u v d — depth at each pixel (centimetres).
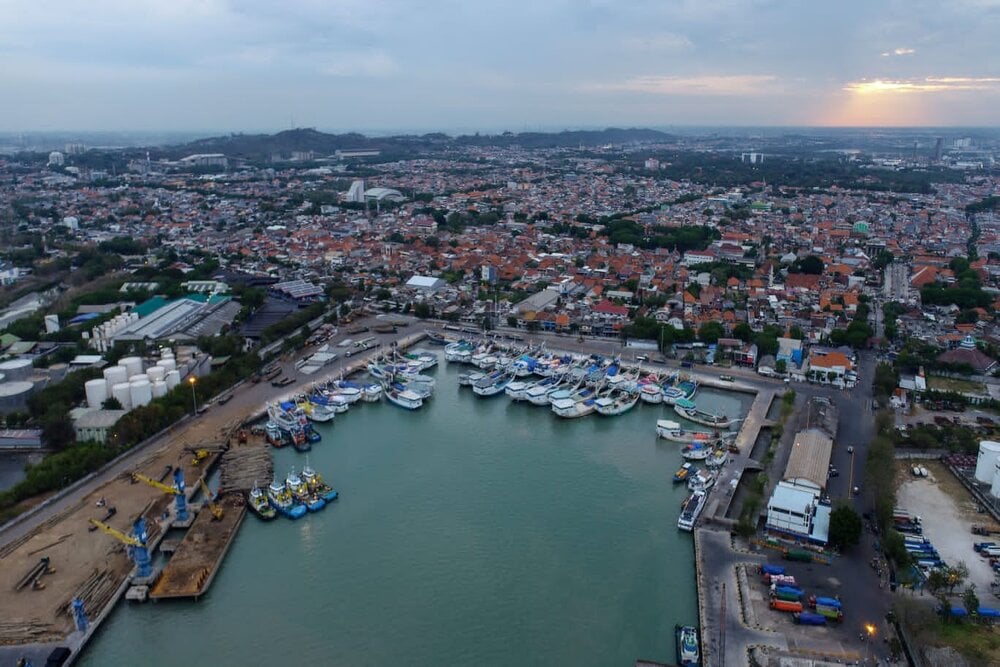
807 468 17450
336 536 16425
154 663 12575
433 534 16462
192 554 15312
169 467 19062
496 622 13512
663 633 13125
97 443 19400
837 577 14000
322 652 12812
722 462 19175
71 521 16338
